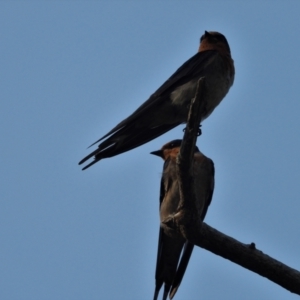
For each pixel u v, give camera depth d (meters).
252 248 8.49
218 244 8.49
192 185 8.33
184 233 8.55
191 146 8.20
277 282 8.52
